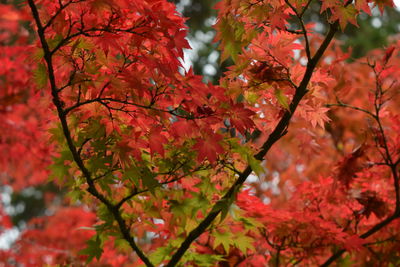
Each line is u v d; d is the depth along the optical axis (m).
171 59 2.87
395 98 4.24
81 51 2.89
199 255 3.88
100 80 2.74
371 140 4.30
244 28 3.26
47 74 2.84
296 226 3.98
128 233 3.54
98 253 3.64
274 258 4.45
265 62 3.34
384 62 4.09
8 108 6.37
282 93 3.34
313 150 4.98
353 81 5.36
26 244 7.89
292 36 3.36
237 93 3.40
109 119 3.04
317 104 3.63
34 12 2.56
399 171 4.35
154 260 3.82
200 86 2.85
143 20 2.71
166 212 3.71
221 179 3.56
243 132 3.07
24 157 6.87
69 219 8.45
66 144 3.42
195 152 3.26
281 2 3.24
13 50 6.39
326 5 3.05
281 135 3.47
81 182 3.52
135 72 2.75
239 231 4.05
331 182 4.31
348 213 4.45
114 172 3.42
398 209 4.09
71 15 2.76
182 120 2.96
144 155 3.41
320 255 4.38
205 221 3.55
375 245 4.44
